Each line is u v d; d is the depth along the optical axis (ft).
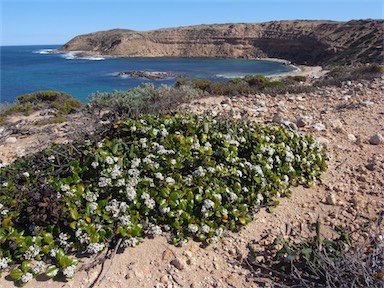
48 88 133.39
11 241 10.94
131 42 398.62
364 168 19.31
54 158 15.15
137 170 14.03
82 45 508.94
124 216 12.03
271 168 16.22
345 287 10.00
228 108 32.01
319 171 18.31
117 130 17.13
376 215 14.83
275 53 338.13
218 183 14.20
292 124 24.62
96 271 10.86
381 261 10.88
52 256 10.93
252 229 13.61
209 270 11.50
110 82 152.97
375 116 29.04
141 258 11.54
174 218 12.74
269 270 11.66
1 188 13.52
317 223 12.33
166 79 165.89
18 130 29.45
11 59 367.25
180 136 16.16
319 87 45.96
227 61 304.91
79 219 11.78
